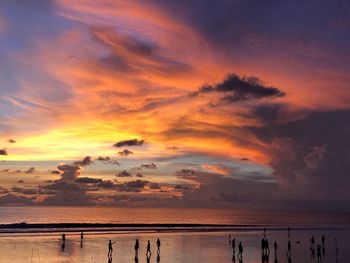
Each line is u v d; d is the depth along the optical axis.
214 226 196.00
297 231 175.38
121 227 174.50
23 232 137.50
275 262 83.81
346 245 118.88
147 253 82.81
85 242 108.56
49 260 75.81
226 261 80.81
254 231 167.88
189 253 90.38
